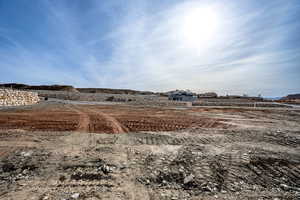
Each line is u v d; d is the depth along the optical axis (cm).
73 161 416
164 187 311
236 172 374
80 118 1174
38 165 391
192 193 293
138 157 453
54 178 335
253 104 3369
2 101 1980
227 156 465
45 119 1081
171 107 2589
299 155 478
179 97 5275
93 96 4834
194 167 393
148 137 679
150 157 454
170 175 354
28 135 666
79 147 531
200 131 812
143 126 932
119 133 749
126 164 406
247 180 341
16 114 1293
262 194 293
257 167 401
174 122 1088
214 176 355
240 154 481
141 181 330
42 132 726
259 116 1495
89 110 1838
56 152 478
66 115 1316
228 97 7319
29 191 287
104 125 934
